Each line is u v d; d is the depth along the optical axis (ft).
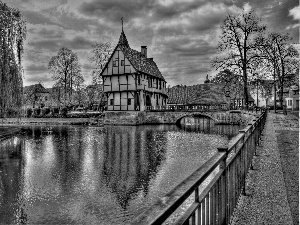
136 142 102.68
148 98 199.11
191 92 245.65
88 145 95.96
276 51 139.85
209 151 82.53
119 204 40.14
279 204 18.33
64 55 217.97
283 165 28.45
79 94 241.96
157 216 6.12
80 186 48.47
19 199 42.34
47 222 34.73
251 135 29.37
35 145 96.63
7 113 99.76
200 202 10.09
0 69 93.40
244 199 19.62
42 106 289.33
